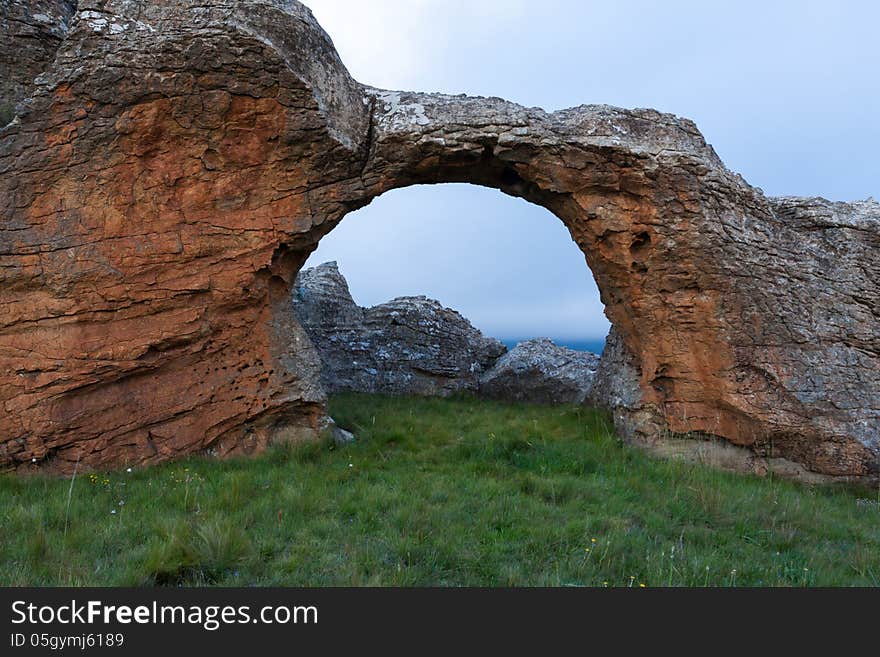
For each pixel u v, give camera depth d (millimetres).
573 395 15172
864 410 9555
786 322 9852
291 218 9656
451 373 16562
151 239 8953
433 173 10484
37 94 8477
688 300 10062
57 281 8508
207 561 5328
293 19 9328
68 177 8586
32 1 10523
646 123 10312
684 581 5254
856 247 10391
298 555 5594
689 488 8070
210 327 9359
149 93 8633
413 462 9000
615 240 10250
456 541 5918
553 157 10016
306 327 16422
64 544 5621
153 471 8391
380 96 10445
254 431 9633
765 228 10164
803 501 8109
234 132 9141
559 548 5926
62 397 8484
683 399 10242
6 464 8289
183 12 8898
